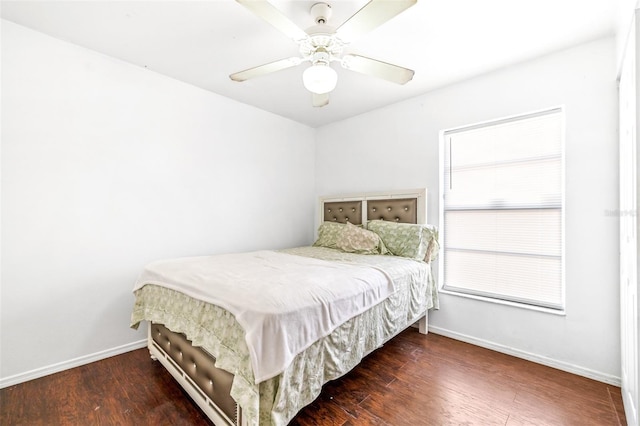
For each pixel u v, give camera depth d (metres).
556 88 2.11
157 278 1.89
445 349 2.36
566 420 1.54
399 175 3.05
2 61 1.82
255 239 3.27
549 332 2.11
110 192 2.25
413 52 2.12
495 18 1.75
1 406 1.63
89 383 1.86
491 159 2.51
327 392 1.76
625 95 1.58
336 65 2.32
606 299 1.90
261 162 3.33
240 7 1.68
